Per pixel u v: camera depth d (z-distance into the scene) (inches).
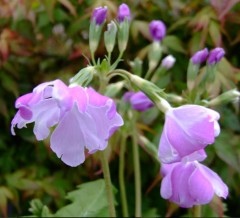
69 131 4.7
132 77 5.8
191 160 5.0
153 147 7.8
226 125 9.1
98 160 8.4
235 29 9.5
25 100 4.7
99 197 8.5
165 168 5.6
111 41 5.9
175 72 9.5
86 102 4.5
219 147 8.5
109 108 4.6
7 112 9.9
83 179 9.8
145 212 9.2
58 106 4.5
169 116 5.1
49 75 10.0
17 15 10.0
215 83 8.5
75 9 10.0
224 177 8.8
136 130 8.2
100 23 6.0
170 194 5.4
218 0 8.3
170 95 7.1
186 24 9.6
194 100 7.0
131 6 9.7
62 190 9.6
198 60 6.9
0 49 9.6
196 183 5.2
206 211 8.7
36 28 10.3
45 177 9.8
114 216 6.3
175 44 9.4
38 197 9.6
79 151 4.7
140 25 9.4
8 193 9.5
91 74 5.2
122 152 8.1
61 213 8.4
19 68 10.4
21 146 10.4
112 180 9.7
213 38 8.9
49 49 10.3
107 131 4.6
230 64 8.9
